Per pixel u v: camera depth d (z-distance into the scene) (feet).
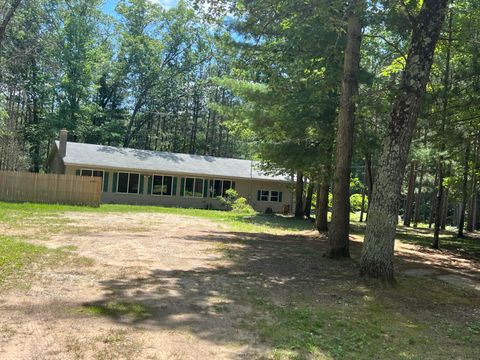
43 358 13.08
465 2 41.57
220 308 19.65
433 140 50.14
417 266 37.73
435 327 19.34
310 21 33.01
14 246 30.86
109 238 38.63
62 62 126.93
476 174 59.77
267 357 14.37
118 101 153.79
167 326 16.74
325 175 52.65
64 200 76.43
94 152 98.94
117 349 14.08
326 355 14.92
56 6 125.49
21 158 111.45
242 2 32.65
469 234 90.63
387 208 27.12
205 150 170.50
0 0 68.33
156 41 144.25
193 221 64.28
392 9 32.35
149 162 100.83
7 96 103.76
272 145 53.31
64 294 19.90
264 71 42.96
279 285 25.31
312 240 48.93
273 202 110.32
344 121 35.27
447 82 45.44
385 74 48.21
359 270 28.17
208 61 151.64
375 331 18.06
